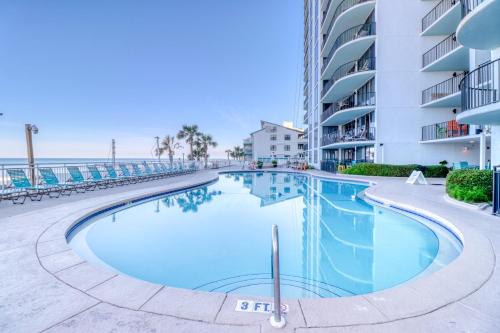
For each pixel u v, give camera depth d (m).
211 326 2.08
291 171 26.23
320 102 27.28
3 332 2.02
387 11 17.17
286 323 2.11
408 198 8.40
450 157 16.52
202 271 4.44
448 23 15.25
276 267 2.13
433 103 15.88
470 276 2.93
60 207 7.20
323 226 7.07
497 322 2.12
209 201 10.90
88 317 2.21
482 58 9.64
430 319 2.16
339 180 17.11
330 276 4.25
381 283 4.01
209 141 42.53
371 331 2.01
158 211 8.92
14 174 8.44
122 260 4.86
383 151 17.05
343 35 20.39
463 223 5.18
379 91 17.14
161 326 2.08
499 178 5.77
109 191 10.85
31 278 2.93
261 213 8.68
